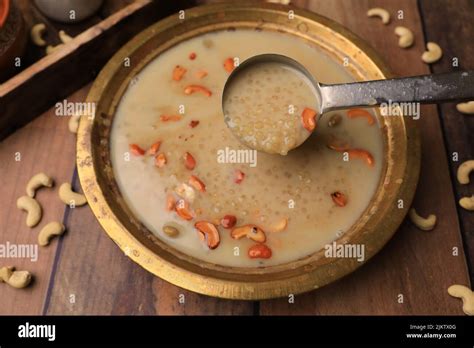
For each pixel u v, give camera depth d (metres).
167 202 0.57
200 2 0.69
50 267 0.58
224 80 0.62
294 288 0.51
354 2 0.70
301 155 0.59
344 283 0.57
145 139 0.59
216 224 0.56
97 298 0.57
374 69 0.60
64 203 0.60
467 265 0.58
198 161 0.58
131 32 0.65
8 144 0.62
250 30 0.64
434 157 0.62
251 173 0.58
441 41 0.68
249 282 0.51
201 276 0.51
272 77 0.58
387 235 0.53
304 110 0.56
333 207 0.57
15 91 0.60
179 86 0.62
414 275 0.57
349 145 0.59
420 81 0.53
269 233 0.56
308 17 0.63
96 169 0.56
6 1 0.60
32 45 0.66
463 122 0.63
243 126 0.56
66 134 0.63
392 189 0.55
